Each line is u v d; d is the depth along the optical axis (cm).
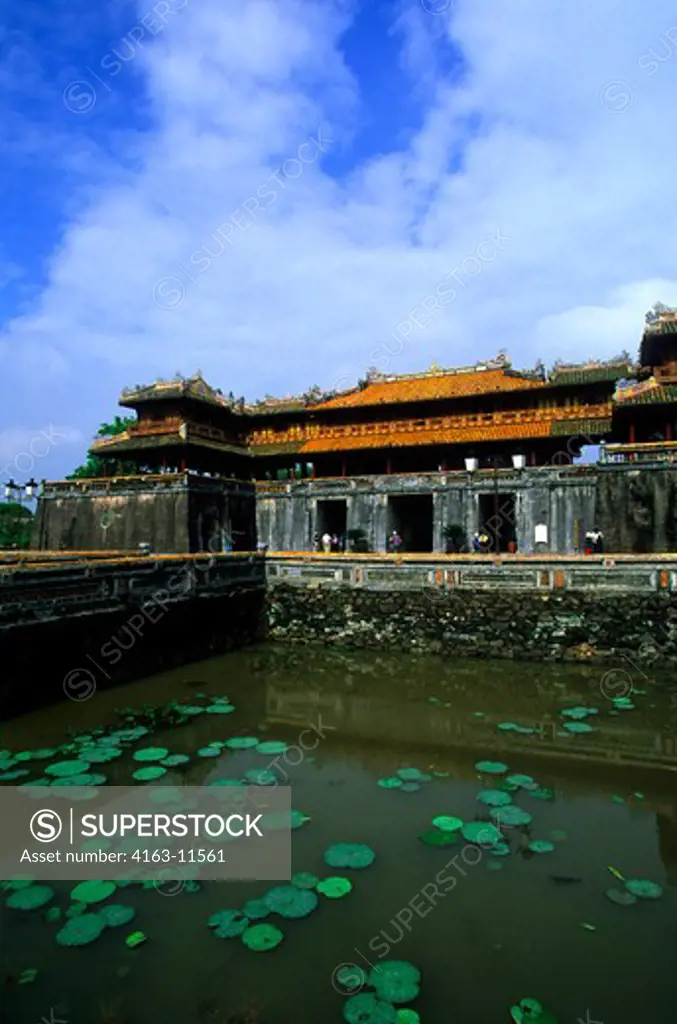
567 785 1519
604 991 841
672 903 1027
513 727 1930
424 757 1702
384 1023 783
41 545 4231
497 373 4738
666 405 3472
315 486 4272
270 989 842
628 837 1247
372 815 1327
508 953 913
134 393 4825
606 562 2608
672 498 3181
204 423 4959
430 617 2842
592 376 4181
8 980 857
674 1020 791
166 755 1638
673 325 3578
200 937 941
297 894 1038
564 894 1051
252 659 2772
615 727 1914
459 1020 794
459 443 4291
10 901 1025
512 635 2697
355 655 2839
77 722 1891
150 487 3881
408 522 4603
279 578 3209
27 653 1936
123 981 856
